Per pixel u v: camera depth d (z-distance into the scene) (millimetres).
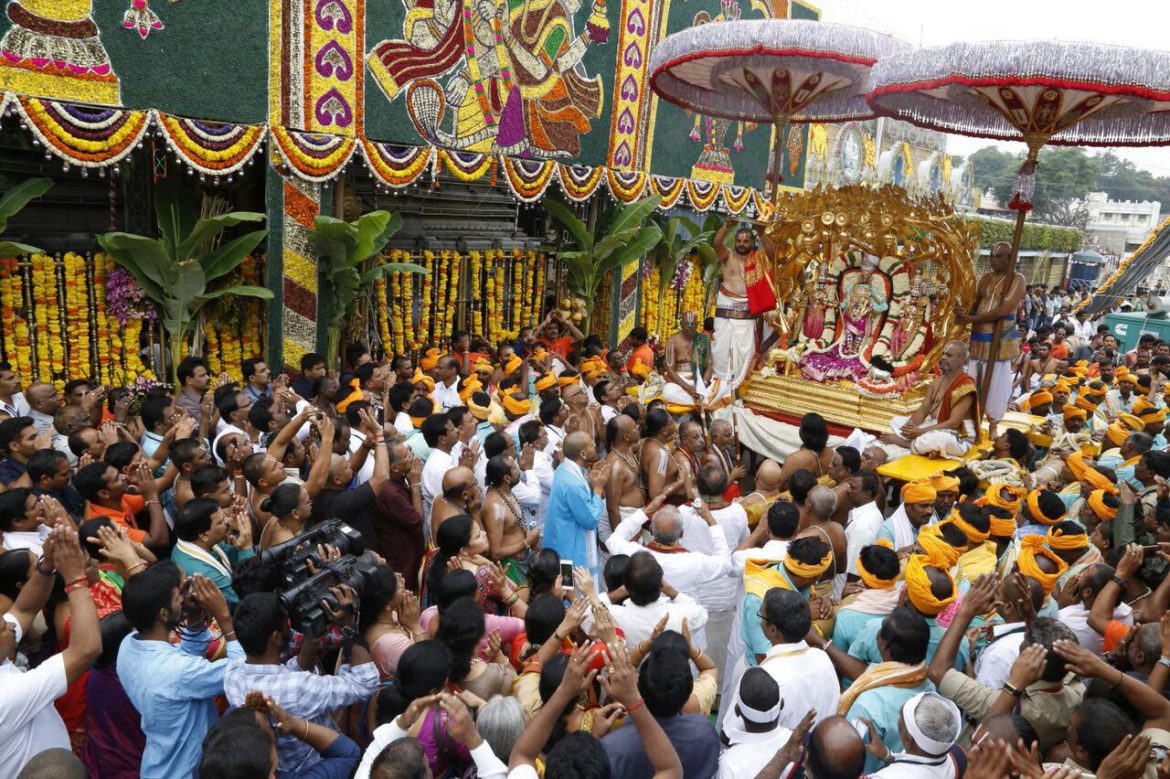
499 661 3979
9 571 3525
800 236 9883
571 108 12305
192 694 3207
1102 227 63969
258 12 8211
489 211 13141
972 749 2734
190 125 7777
